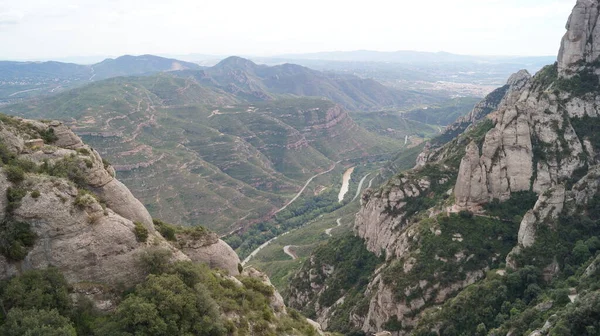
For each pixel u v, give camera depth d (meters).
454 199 111.00
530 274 84.56
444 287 95.19
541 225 91.88
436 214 111.25
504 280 87.06
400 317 95.81
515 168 105.25
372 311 103.56
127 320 40.88
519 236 93.62
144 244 48.38
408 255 103.38
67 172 49.59
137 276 46.44
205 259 59.12
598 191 94.12
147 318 41.09
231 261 62.69
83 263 43.72
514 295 84.31
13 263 41.56
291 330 57.91
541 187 103.38
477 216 103.88
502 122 108.06
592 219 91.81
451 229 102.88
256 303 56.00
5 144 49.59
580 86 115.19
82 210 45.03
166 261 48.31
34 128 56.66
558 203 93.19
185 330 42.97
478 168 105.56
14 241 41.41
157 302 43.22
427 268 98.06
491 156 106.62
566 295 70.69
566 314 59.31
